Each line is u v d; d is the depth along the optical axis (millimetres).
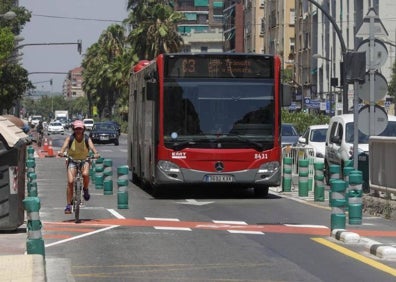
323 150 35000
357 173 20094
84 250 15781
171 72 26125
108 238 17469
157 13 88000
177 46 88875
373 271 13516
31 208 13734
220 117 26172
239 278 12812
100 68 136000
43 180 37312
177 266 13938
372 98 23359
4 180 17719
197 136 26047
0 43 59688
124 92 111938
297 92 99750
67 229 19000
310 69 95750
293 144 40969
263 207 24359
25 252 15289
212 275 13070
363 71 22766
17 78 78188
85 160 20625
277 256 15047
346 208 21172
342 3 80000
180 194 28953
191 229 19047
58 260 14523
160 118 26062
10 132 17984
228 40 148125
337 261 14508
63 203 25750
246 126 26219
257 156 26203
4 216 17750
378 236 17797
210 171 26000
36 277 11773
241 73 26312
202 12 178250
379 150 22516
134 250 15773
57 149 74000
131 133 35781
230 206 24672
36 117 140125
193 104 26078
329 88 82000
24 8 92188
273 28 116625
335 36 82500
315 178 26375
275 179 26375
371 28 23391
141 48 88938
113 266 13945
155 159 26234
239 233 18312
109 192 29031
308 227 19391
